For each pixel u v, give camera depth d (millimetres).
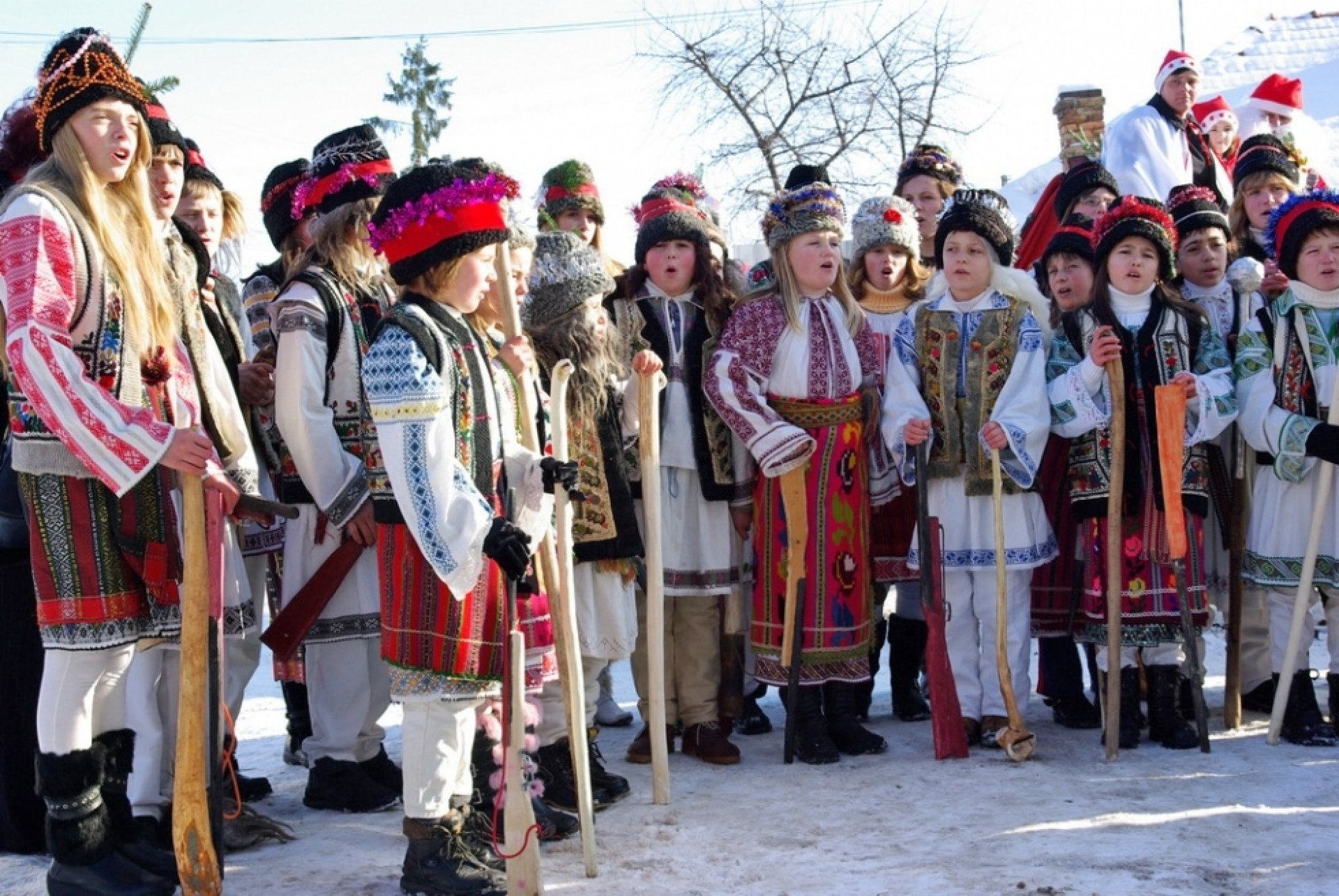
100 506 3389
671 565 5031
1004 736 4957
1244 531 5410
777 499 5133
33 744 4102
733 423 5051
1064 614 5570
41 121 3424
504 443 3676
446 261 3551
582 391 4602
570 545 3811
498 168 3846
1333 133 12320
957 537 5285
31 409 3363
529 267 4789
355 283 4430
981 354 5281
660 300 5289
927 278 6047
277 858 3967
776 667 5105
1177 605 5090
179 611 3521
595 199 5949
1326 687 6121
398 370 3381
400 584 3518
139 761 3812
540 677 3930
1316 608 7254
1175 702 5176
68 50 3420
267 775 5133
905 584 5781
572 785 4332
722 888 3613
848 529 5125
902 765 4941
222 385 4141
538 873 3432
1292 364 5203
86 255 3375
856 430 5195
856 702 5832
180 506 3533
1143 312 5320
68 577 3363
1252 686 5699
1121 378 5023
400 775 4672
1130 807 4250
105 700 3504
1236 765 4785
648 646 4441
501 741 3633
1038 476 5613
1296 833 3920
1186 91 7523
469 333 3604
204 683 3307
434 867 3537
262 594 4836
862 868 3725
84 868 3441
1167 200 6504
